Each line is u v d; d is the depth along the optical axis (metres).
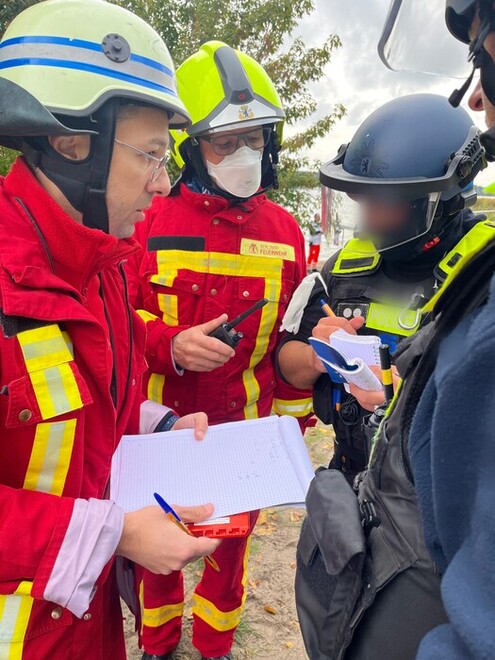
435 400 0.59
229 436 1.43
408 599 0.69
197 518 1.11
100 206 0.98
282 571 2.63
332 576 0.84
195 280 1.87
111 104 0.92
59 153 0.93
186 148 1.87
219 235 1.87
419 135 1.33
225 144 1.79
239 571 1.95
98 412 1.07
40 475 0.97
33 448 0.94
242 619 2.34
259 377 2.01
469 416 0.50
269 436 1.43
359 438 1.57
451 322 0.61
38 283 0.91
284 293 1.97
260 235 1.93
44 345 0.91
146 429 1.54
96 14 0.94
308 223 6.26
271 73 5.88
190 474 1.29
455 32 0.63
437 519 0.55
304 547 0.94
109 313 1.20
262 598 2.46
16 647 0.98
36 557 0.90
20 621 0.98
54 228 0.96
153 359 1.83
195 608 2.03
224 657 2.04
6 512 0.90
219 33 5.88
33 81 0.89
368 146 1.38
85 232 0.97
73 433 0.97
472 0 0.56
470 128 1.41
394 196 1.30
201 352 1.69
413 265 1.53
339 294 1.66
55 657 1.06
